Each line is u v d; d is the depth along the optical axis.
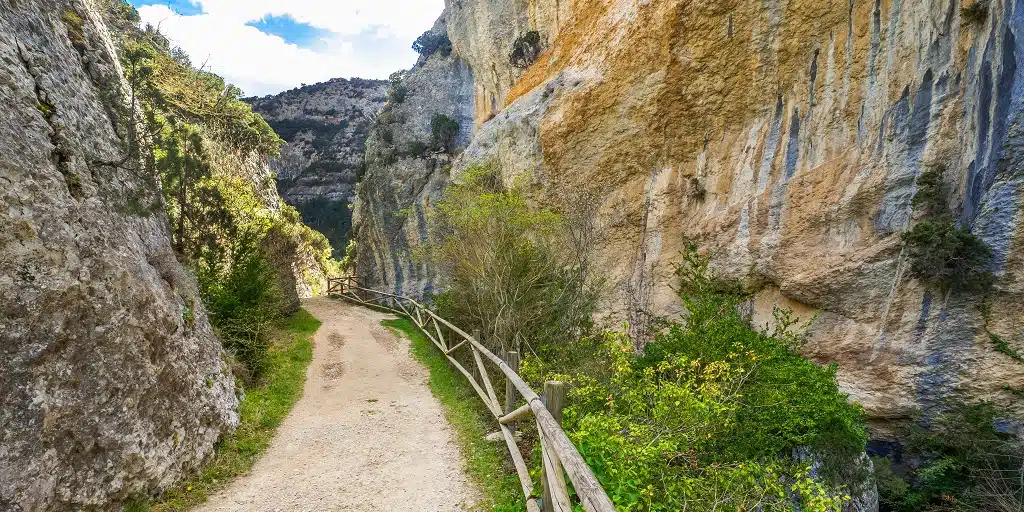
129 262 5.55
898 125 8.96
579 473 2.75
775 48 11.12
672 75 12.52
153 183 8.63
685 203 12.77
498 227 8.82
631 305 12.96
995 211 7.30
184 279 7.69
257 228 16.72
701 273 11.28
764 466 4.80
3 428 3.47
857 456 6.70
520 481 4.58
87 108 6.96
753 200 11.10
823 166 10.03
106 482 4.13
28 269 3.97
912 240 7.98
